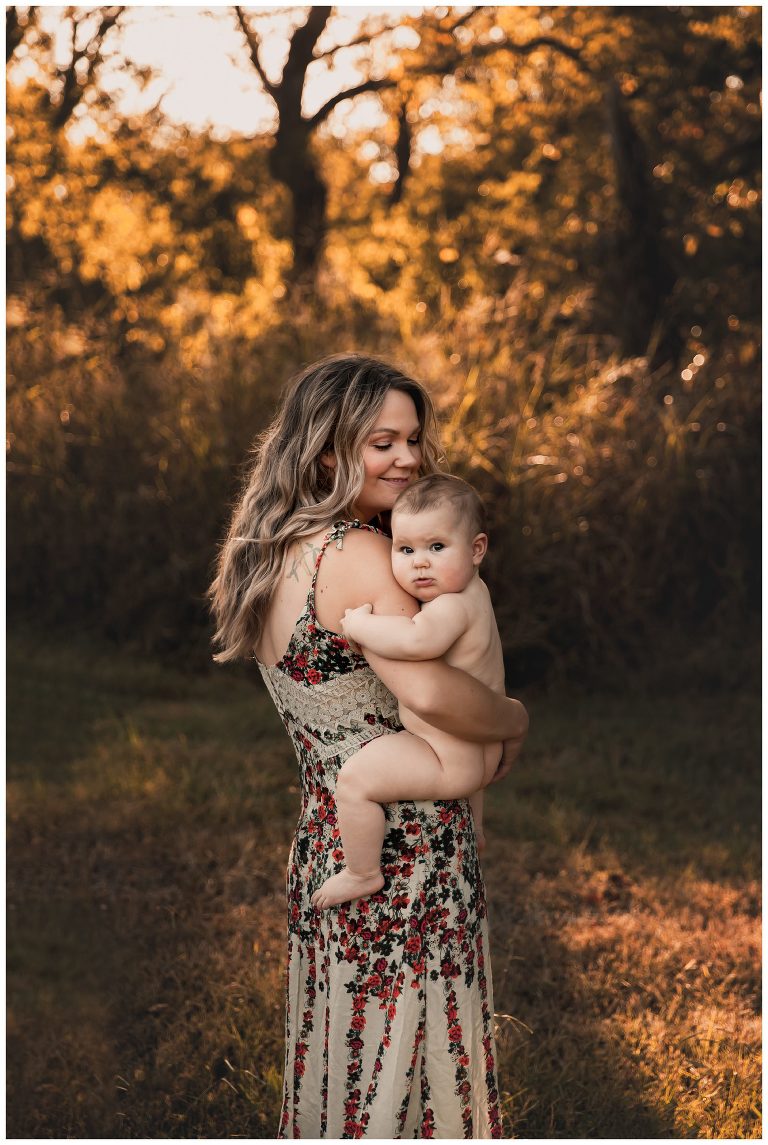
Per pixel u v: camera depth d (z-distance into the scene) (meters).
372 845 1.83
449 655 1.90
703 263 11.45
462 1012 1.90
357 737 1.86
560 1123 2.70
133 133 15.13
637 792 5.36
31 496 8.73
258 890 4.13
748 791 5.48
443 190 17.41
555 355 8.50
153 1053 3.03
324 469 1.96
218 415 8.07
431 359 7.71
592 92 14.92
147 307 12.62
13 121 14.29
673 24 13.98
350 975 1.86
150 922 3.84
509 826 4.88
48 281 12.00
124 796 5.11
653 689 7.34
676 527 7.90
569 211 15.65
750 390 8.41
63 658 7.73
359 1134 1.84
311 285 9.80
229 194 16.17
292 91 13.88
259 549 1.93
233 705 6.89
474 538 1.88
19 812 4.86
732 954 3.62
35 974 3.46
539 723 6.62
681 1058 2.97
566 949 3.64
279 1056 2.98
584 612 7.25
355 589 1.83
